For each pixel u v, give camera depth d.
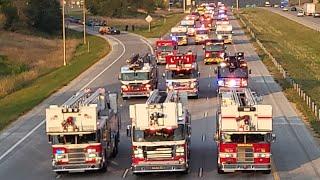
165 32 181.12
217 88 71.88
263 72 91.00
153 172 38.22
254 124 37.41
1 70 114.31
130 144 48.69
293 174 38.34
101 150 39.16
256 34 166.38
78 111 38.59
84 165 38.91
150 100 40.31
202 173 39.03
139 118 37.88
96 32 199.25
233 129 37.50
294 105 63.88
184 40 134.00
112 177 38.81
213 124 54.94
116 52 131.50
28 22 194.75
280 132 51.19
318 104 62.69
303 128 52.62
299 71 95.12
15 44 154.88
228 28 136.38
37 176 39.91
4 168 42.53
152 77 71.88
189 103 66.56
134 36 175.75
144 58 77.12
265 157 37.56
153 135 37.84
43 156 45.94
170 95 42.12
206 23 166.00
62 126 38.50
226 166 37.72
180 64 68.31
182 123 38.06
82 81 88.00
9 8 191.50
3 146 49.81
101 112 43.44
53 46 158.12
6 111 66.75
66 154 38.81
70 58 128.88
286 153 44.09
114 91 76.31
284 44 143.38
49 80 92.25
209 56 100.88
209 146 46.50
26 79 95.62
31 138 52.53
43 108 67.62
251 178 37.53
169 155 37.84
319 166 40.28
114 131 44.97
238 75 66.44
